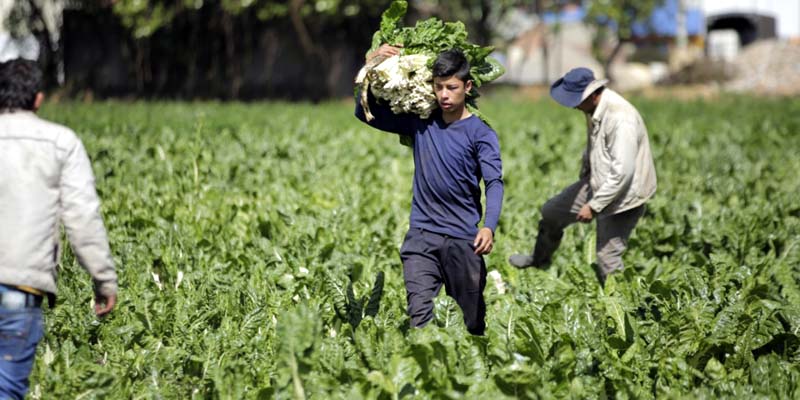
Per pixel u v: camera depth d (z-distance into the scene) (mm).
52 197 14000
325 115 71000
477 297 18172
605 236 23812
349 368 15969
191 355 17703
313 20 110500
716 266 22719
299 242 25797
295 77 113812
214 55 110000
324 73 114125
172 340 19062
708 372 17703
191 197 33719
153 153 44188
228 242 27234
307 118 62688
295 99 113250
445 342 15891
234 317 20266
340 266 24016
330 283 20516
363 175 42094
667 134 57906
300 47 113250
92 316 19688
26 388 14266
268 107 84188
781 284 25047
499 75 18250
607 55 158750
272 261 24625
